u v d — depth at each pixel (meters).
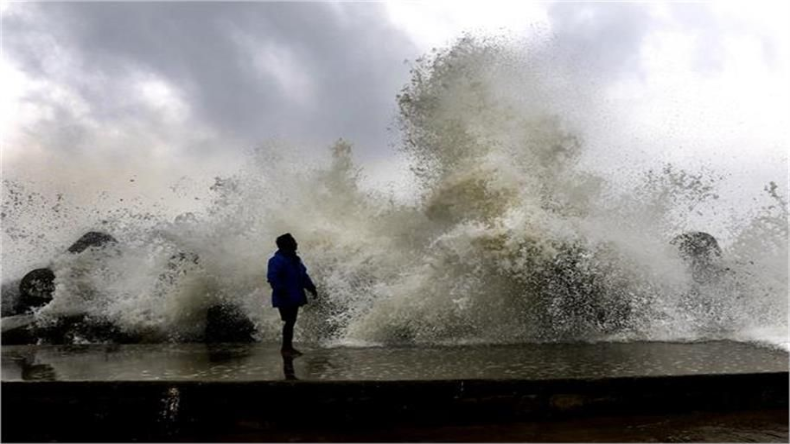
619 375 5.12
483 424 4.82
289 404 4.81
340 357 6.30
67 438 4.75
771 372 5.22
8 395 4.79
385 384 4.84
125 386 4.82
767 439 4.48
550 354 6.36
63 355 6.69
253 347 7.37
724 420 4.88
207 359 6.27
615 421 4.86
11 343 8.12
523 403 4.88
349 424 4.79
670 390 5.05
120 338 8.35
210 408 4.81
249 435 4.70
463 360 6.01
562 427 4.71
